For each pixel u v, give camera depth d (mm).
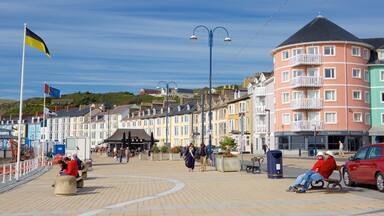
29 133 125688
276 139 64875
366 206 12078
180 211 11602
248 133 73125
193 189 17141
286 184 18656
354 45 61094
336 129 59938
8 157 53562
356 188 16703
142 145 77562
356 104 60656
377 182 15477
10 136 57031
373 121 62438
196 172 27531
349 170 17312
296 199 13727
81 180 17703
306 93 61781
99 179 22672
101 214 11242
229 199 13938
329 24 63094
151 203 13250
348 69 60656
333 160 16047
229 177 22953
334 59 60656
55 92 39531
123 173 27484
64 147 48812
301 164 35906
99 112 129000
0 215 11156
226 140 41250
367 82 62375
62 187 15469
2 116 156250
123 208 12258
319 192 15531
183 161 46656
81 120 129000
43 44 23625
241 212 11289
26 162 26984
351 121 60094
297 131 61125
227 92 85500
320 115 60781
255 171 26500
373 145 16250
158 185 19062
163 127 100312
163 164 40062
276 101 65438
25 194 15969
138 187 18250
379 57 63125
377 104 62344
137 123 110875
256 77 75000
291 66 62656
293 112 62438
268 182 19625
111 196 15117
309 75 61688
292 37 64062
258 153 69312
